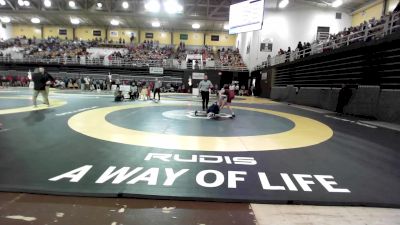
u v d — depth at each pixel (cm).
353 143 686
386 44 1245
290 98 2294
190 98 2414
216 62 3869
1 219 269
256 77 3341
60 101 1623
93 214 284
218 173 415
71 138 623
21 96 1873
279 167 457
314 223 282
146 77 3944
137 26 4788
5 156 464
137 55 4253
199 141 640
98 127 784
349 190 366
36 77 1216
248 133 773
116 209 297
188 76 3800
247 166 456
